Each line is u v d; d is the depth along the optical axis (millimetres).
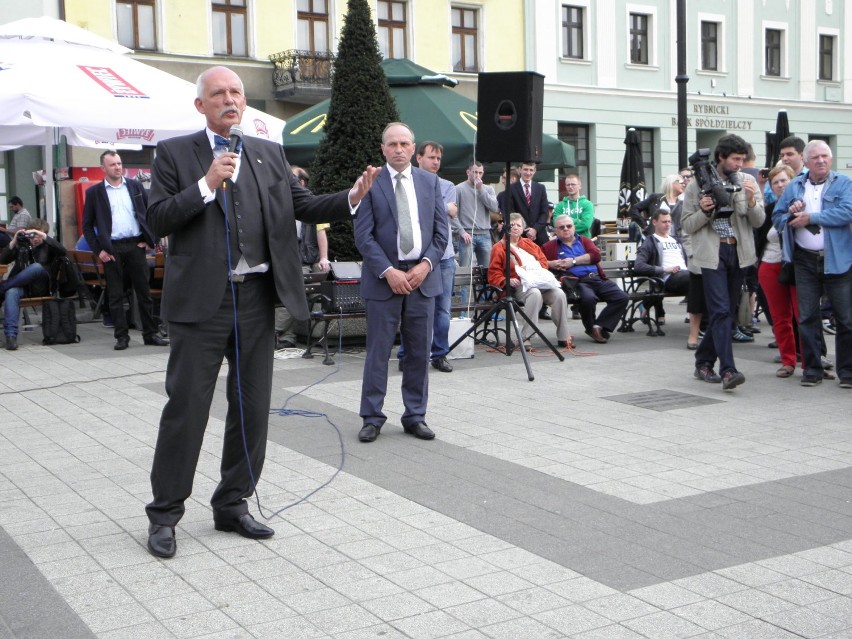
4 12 22125
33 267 11133
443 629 3723
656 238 11898
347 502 5336
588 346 10953
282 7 25875
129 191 10969
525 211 13523
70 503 5387
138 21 24078
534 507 5215
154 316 11656
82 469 6090
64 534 4867
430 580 4219
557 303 10633
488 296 10711
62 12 22875
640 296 11547
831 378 8789
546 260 11125
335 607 3939
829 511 5113
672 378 8906
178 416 4527
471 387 8555
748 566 4348
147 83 11508
